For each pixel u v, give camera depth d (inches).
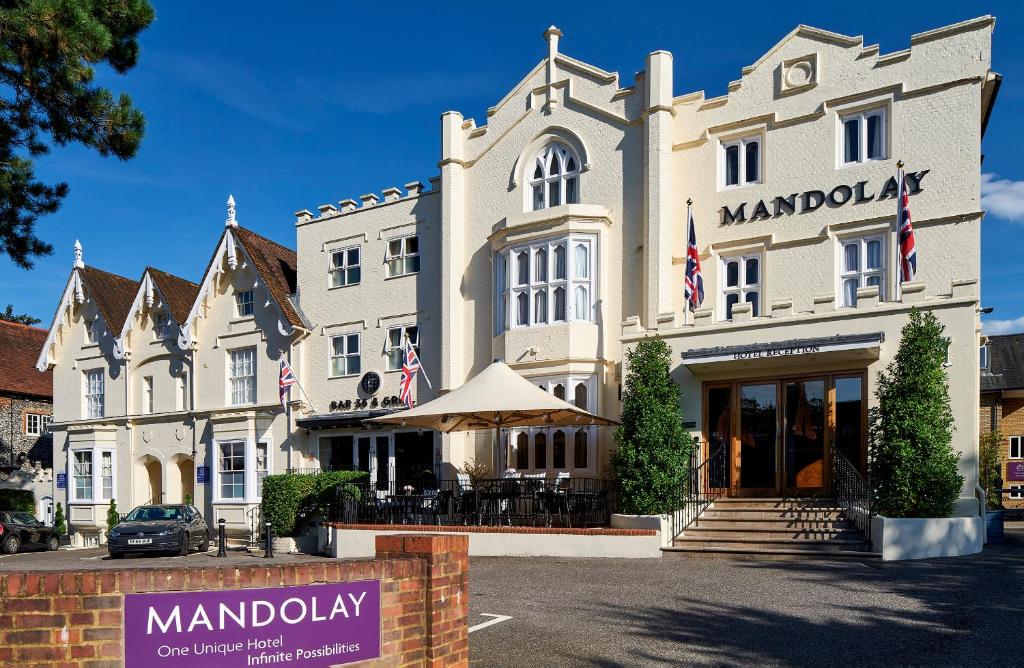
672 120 784.3
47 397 1505.9
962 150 669.3
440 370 900.0
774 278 735.1
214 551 904.3
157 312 1156.5
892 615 374.0
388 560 261.9
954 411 585.0
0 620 212.7
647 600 423.8
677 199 785.6
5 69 472.1
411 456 918.4
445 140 907.4
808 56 741.9
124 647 218.8
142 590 221.6
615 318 786.2
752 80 765.3
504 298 839.7
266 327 1041.5
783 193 740.7
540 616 393.7
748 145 769.6
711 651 328.2
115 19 499.2
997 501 1117.1
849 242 712.4
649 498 620.1
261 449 1026.1
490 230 880.9
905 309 605.9
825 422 653.9
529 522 688.4
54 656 214.5
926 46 692.1
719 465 692.1
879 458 570.3
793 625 362.9
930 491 551.8
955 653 315.6
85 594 217.2
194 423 1089.4
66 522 1201.4
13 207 512.7
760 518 613.6
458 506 709.9
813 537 573.3
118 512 1151.6
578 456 775.1
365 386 962.1
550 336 793.6
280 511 864.9
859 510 567.2
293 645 238.2
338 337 1003.9
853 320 623.2
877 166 702.5
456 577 281.7
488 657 325.7
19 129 511.8
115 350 1171.9
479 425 749.3
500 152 884.0
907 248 624.4
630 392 671.8
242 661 230.7
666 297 751.7
